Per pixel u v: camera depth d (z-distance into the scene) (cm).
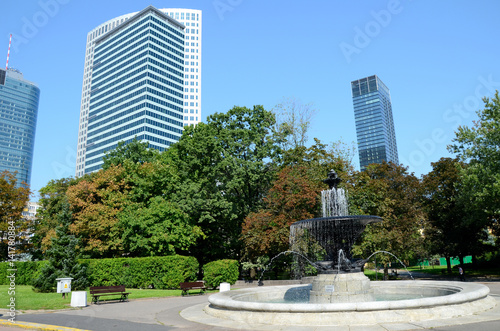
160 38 14838
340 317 970
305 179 3025
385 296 1555
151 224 3031
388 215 3250
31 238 4109
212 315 1216
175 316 1281
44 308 1524
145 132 13362
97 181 3394
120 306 1639
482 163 2881
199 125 3662
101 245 3109
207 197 3425
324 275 1396
